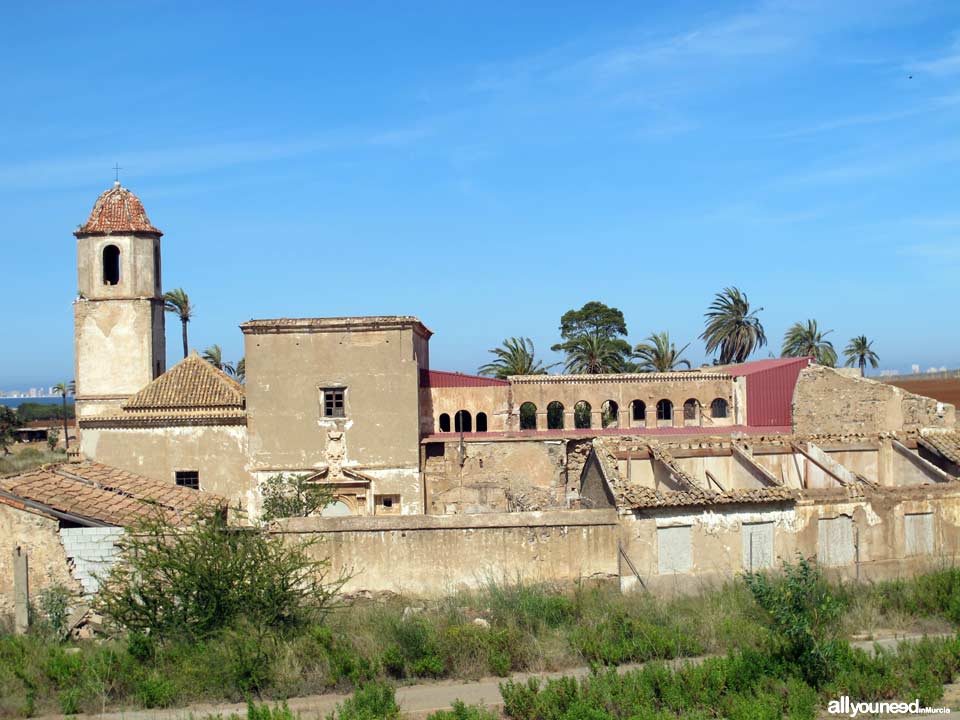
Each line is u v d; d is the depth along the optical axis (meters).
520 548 25.16
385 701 16.27
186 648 19.14
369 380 42.53
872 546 26.84
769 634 18.72
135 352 52.78
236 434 42.34
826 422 40.59
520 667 19.11
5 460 71.00
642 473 30.44
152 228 53.50
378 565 24.92
